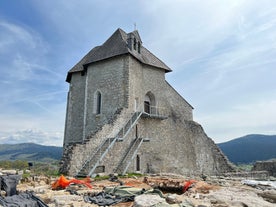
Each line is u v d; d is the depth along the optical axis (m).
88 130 21.05
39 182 11.34
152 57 25.66
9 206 5.95
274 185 14.30
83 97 23.75
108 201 7.39
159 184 12.42
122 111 19.02
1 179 7.76
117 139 17.62
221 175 25.61
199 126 26.88
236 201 7.60
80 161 14.92
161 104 24.02
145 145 21.45
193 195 8.70
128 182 12.51
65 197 7.62
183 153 24.20
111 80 21.05
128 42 21.75
